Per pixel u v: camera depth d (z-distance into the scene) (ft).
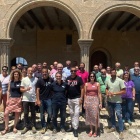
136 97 15.97
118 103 13.23
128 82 14.83
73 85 13.20
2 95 15.38
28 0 19.29
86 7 19.72
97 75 17.37
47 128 14.35
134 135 13.29
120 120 12.94
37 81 13.23
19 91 13.57
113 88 13.19
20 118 15.20
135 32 34.32
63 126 13.62
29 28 33.58
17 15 19.79
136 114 17.07
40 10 24.82
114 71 13.20
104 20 27.55
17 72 13.46
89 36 19.71
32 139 12.41
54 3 19.67
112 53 34.19
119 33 34.22
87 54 19.61
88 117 13.14
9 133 13.41
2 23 19.20
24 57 33.71
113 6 19.77
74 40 34.04
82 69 16.17
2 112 18.13
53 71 17.99
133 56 34.35
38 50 33.71
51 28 32.78
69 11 19.80
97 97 13.33
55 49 33.86
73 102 13.26
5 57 19.06
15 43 33.65
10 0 19.29
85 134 13.47
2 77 15.37
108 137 12.96
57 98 13.14
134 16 25.72
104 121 15.46
